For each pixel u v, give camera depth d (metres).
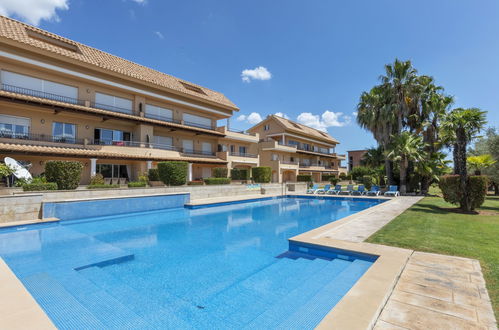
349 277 4.55
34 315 2.77
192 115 27.59
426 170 21.34
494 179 18.00
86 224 10.16
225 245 7.24
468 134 11.98
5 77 16.03
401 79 24.45
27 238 7.82
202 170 27.58
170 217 12.02
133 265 5.60
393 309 3.07
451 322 2.78
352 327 2.52
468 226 8.12
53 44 19.17
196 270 5.27
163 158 21.91
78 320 3.45
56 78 18.09
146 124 22.06
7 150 14.30
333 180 39.56
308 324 3.25
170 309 3.71
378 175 27.44
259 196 19.94
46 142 16.75
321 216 12.54
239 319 3.41
